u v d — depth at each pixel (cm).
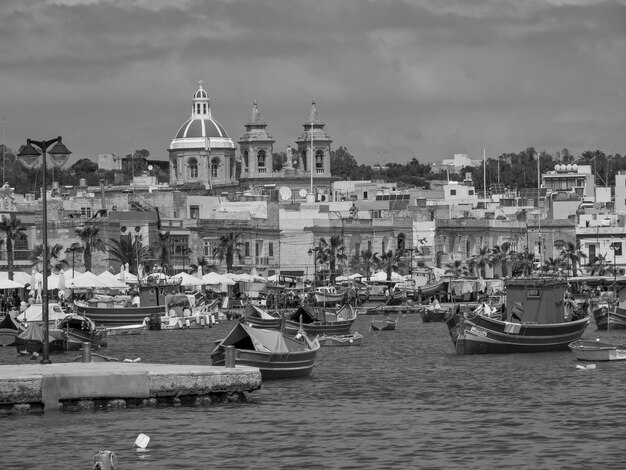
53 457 12281
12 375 14012
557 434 13488
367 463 12094
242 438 13162
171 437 13138
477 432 13662
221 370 14938
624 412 14938
